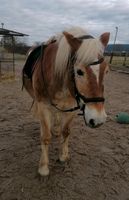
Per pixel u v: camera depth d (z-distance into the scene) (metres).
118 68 22.05
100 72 2.64
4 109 6.92
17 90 10.30
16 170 3.67
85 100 2.72
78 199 3.13
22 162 3.90
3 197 3.10
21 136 4.90
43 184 3.37
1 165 3.80
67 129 3.75
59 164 3.87
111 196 3.23
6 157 4.04
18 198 3.09
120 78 16.20
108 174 3.71
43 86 3.42
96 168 3.86
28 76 4.00
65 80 3.12
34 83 3.59
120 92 10.64
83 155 4.23
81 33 3.01
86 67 2.63
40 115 3.50
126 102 8.52
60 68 3.09
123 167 3.94
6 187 3.29
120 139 5.02
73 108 3.32
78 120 6.05
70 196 3.17
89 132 5.30
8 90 10.26
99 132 5.34
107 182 3.52
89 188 3.36
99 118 2.69
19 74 16.08
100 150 4.47
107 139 4.98
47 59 3.40
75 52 2.81
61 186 3.35
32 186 3.32
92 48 2.64
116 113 6.95
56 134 4.78
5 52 20.44
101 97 2.70
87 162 4.01
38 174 3.56
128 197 3.23
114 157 4.24
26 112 6.62
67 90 3.19
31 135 4.95
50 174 3.59
